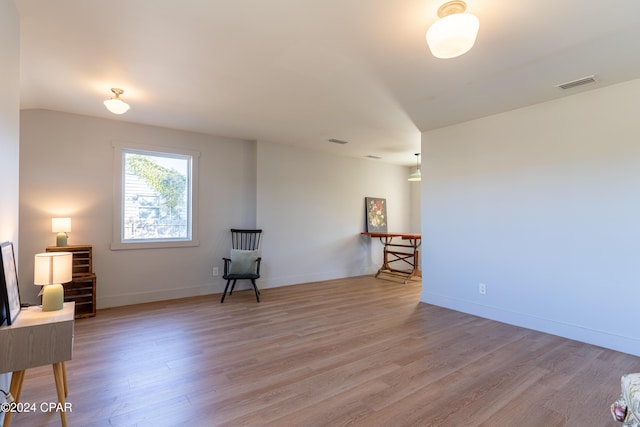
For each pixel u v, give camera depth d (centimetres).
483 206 381
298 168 569
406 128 435
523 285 345
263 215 527
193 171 472
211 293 486
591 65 254
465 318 373
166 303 429
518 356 269
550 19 196
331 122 415
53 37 220
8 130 179
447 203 420
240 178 516
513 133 355
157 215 454
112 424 177
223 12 192
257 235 520
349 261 646
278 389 215
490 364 254
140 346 285
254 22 202
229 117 399
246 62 255
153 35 217
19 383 168
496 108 352
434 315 384
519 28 205
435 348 285
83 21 201
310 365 250
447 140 422
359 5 184
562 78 277
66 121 387
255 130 459
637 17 193
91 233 399
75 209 391
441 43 181
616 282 285
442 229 425
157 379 227
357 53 240
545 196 329
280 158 546
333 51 237
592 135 299
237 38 221
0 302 161
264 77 282
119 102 306
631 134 278
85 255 378
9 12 176
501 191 364
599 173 295
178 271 460
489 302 373
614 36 214
